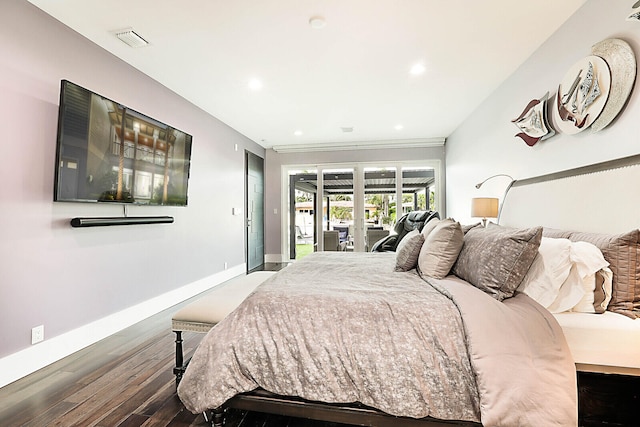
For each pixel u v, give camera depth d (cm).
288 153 636
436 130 509
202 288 399
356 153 609
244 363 137
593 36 193
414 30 228
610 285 142
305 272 216
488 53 262
